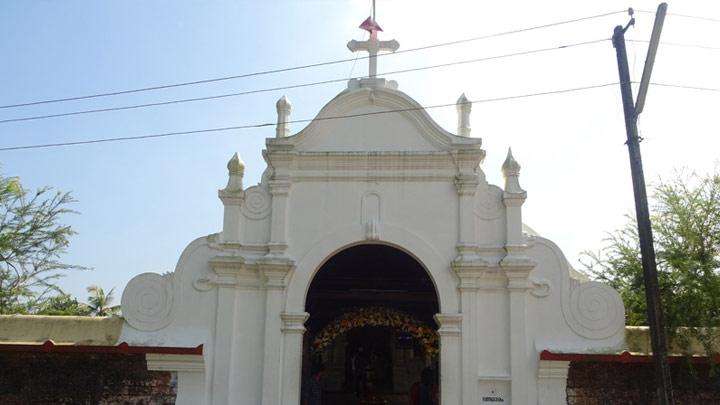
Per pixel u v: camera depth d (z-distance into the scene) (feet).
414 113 47.21
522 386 43.04
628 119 39.99
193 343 44.29
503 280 44.98
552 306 44.60
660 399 37.55
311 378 53.21
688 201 47.42
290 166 46.93
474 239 45.21
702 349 43.86
